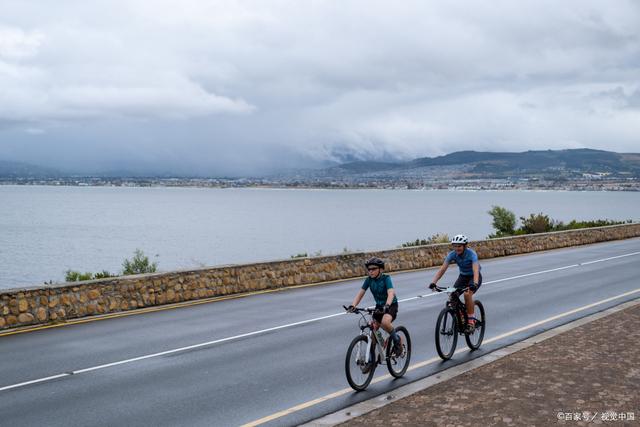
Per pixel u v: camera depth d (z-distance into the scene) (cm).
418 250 2588
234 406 816
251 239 9175
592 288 1905
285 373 977
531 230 4225
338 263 2234
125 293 1575
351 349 869
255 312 1540
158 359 1066
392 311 913
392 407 775
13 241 8931
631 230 4366
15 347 1156
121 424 747
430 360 1055
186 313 1526
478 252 2905
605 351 1032
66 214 16888
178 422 755
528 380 870
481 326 1141
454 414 736
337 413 775
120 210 19562
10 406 813
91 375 964
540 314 1473
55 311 1420
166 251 7556
